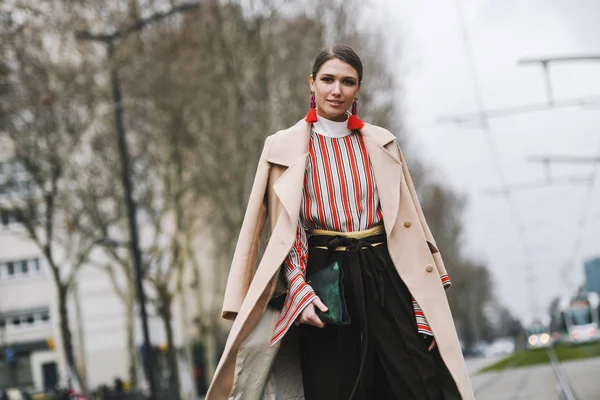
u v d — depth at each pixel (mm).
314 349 3723
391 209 3760
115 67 26859
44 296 53625
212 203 38000
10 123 28781
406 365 3637
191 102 32094
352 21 32656
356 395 3643
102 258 52344
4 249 53406
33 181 31375
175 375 34969
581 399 15594
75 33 25297
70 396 26844
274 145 3883
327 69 3830
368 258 3744
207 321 36719
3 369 52906
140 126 32594
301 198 3795
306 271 3781
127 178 25219
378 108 35438
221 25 30875
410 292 3709
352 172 3826
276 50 31156
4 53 27016
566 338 61031
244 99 31453
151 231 46469
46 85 28141
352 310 3709
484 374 31703
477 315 137500
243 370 3660
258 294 3668
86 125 30359
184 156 34688
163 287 34906
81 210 31469
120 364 52406
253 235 3867
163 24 30625
